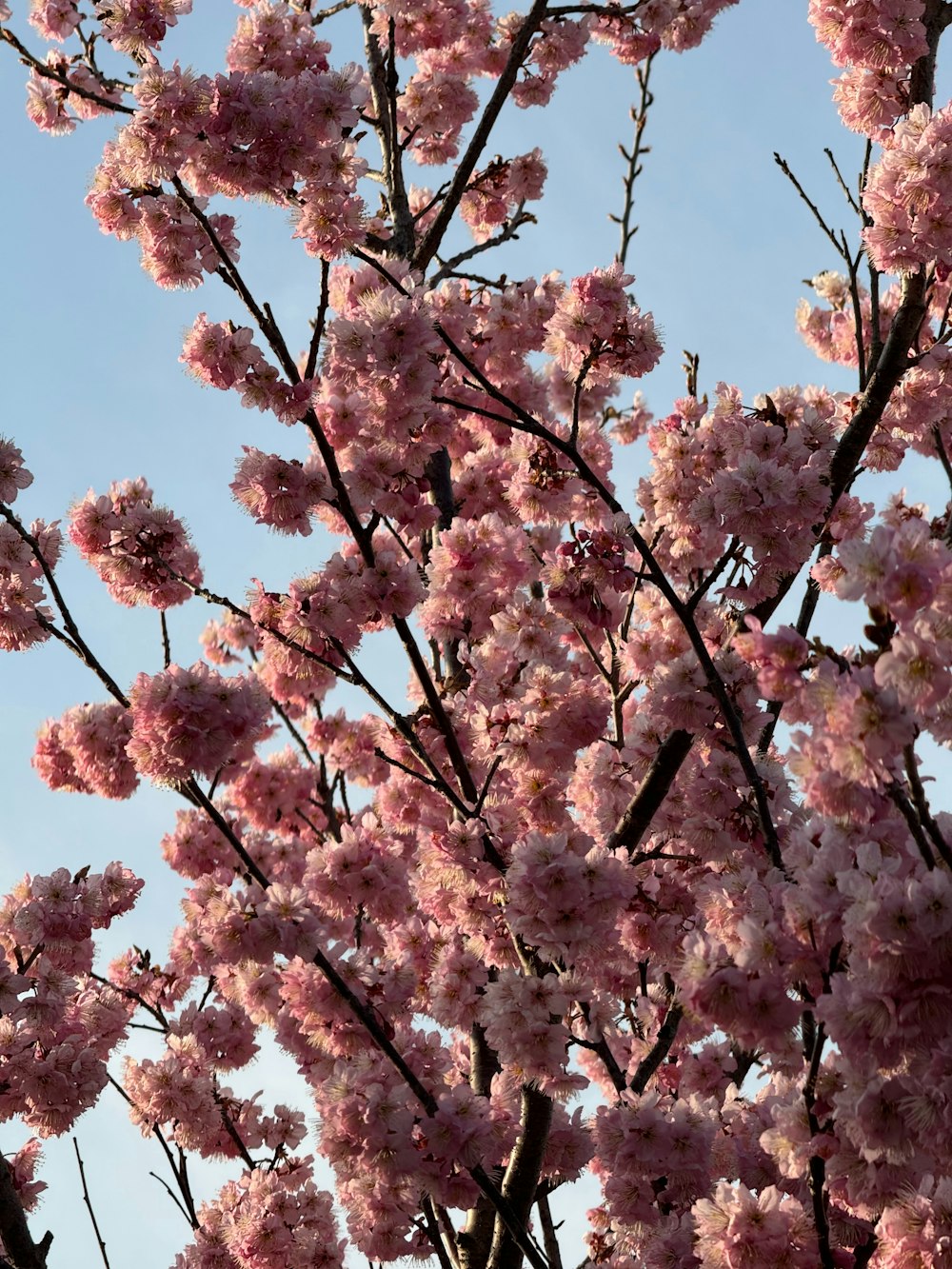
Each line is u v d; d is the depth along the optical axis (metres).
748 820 5.13
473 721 5.70
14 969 5.85
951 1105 2.94
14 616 5.49
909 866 3.08
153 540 5.69
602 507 6.72
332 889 5.60
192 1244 5.90
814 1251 3.95
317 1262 5.59
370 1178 5.05
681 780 5.55
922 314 5.30
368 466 5.45
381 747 6.39
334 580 5.40
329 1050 5.30
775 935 3.14
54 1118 5.63
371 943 6.88
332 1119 4.80
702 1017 3.18
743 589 4.91
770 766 5.23
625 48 8.60
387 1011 5.34
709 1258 4.03
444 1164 4.64
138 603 5.95
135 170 4.96
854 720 2.70
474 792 5.55
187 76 4.81
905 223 4.86
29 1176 6.08
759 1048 3.21
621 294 5.48
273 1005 5.89
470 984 5.59
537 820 5.65
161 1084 6.19
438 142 8.64
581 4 8.52
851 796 2.90
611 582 5.05
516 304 7.50
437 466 7.26
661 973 6.30
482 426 7.93
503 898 5.25
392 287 5.37
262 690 4.70
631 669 6.11
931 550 2.78
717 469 5.20
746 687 5.16
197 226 5.14
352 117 4.93
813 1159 3.60
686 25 8.47
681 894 5.61
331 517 6.64
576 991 4.70
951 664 2.68
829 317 8.26
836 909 2.99
